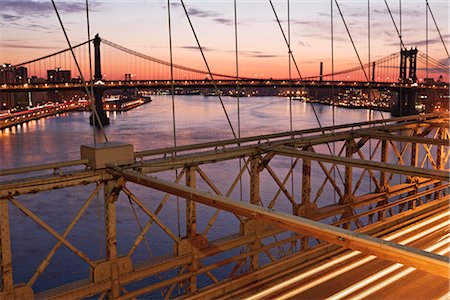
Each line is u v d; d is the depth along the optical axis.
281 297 7.69
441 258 3.34
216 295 7.82
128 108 150.62
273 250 25.86
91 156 7.20
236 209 4.70
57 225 31.61
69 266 25.73
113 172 7.14
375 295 7.66
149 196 38.75
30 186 6.59
